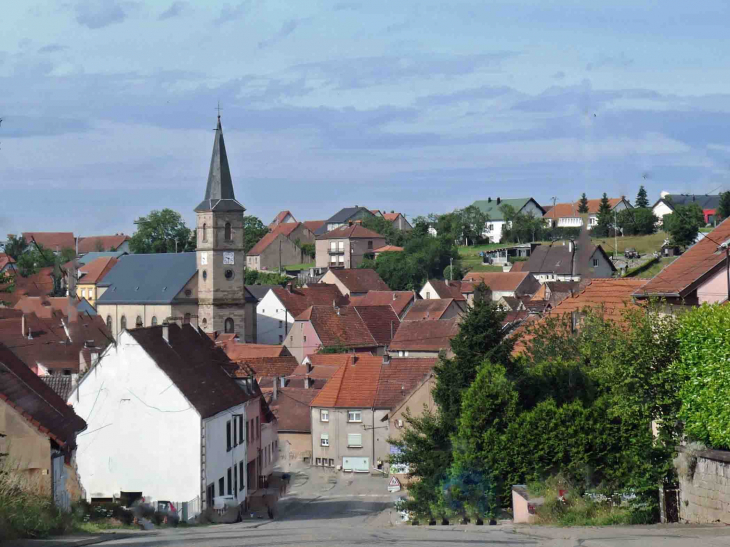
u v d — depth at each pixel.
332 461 92.62
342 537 30.36
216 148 169.62
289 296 177.25
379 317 148.12
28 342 103.19
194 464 58.31
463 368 50.47
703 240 48.00
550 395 44.53
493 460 43.97
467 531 33.81
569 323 50.47
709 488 34.06
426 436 50.22
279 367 114.50
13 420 38.31
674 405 37.69
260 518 62.59
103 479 58.88
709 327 35.34
